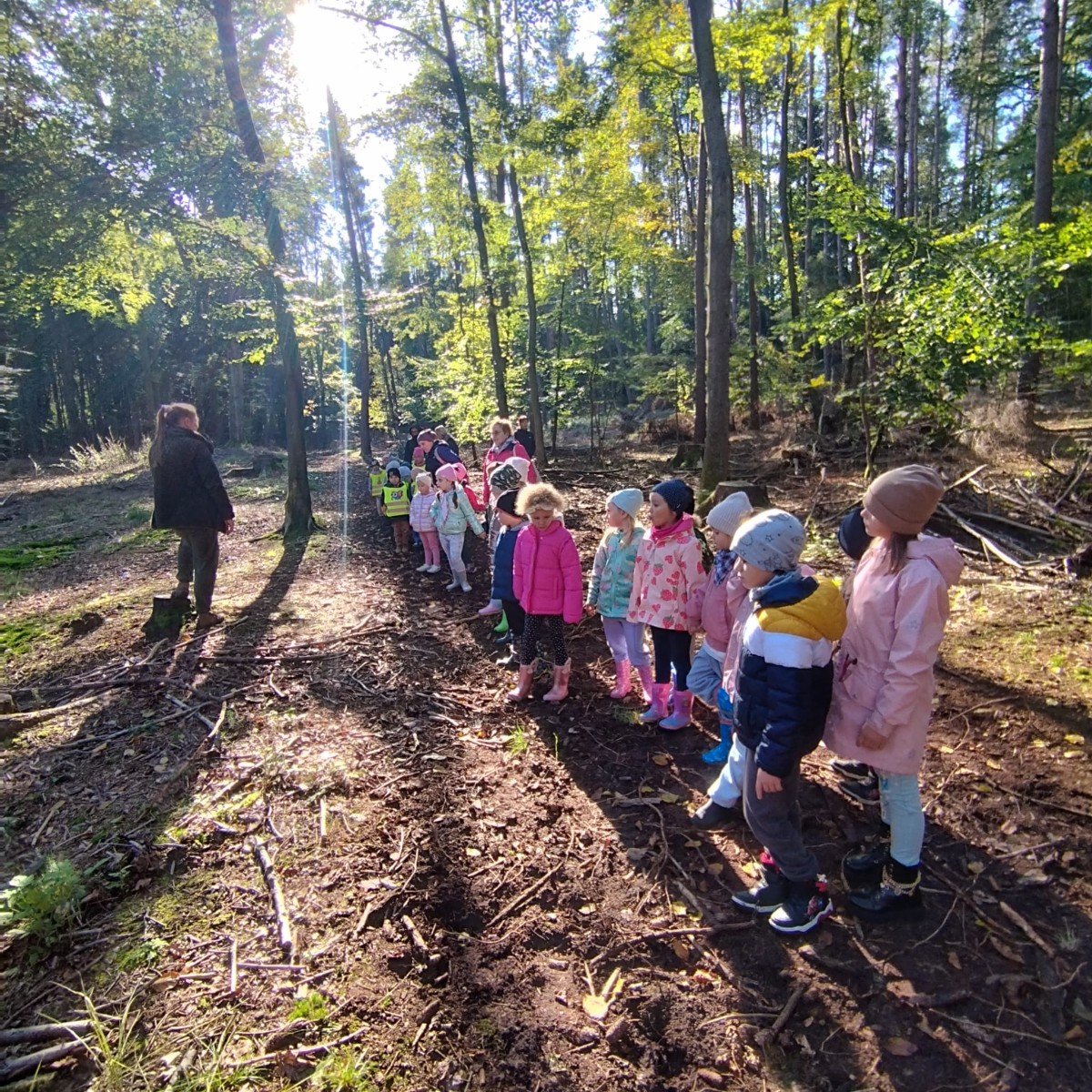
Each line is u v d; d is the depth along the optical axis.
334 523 10.44
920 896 2.49
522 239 12.38
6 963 2.39
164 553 9.09
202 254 8.73
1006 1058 1.98
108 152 7.60
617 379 17.73
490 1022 2.12
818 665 2.26
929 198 23.58
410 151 11.54
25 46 7.68
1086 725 3.46
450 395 16.23
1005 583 5.46
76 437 33.78
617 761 3.62
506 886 2.71
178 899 2.65
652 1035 2.10
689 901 2.62
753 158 13.66
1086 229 6.82
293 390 9.29
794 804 2.46
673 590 3.67
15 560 9.13
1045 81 10.73
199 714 4.16
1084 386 11.98
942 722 3.68
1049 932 2.39
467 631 5.64
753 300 15.96
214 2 7.74
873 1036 2.07
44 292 10.75
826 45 14.45
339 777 3.43
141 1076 1.94
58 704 4.40
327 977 2.27
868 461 8.54
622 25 9.95
